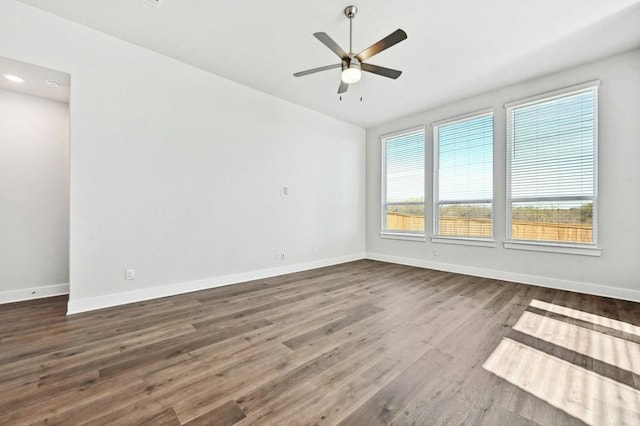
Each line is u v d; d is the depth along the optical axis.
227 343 2.08
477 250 4.29
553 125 3.60
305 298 3.17
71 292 2.67
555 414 1.35
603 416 1.33
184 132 3.36
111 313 2.68
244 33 2.79
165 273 3.23
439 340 2.13
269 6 2.42
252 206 4.02
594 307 2.84
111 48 2.86
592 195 3.31
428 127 4.88
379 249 5.70
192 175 3.43
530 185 3.79
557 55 3.16
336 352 1.95
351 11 2.44
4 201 3.03
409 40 2.88
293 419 1.31
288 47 3.04
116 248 2.91
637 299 3.02
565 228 3.52
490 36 2.81
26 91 3.06
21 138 3.12
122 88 2.93
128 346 2.03
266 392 1.51
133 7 2.44
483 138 4.24
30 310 2.76
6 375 1.66
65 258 3.37
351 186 5.61
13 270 3.07
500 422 1.30
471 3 2.36
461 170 4.49
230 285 3.72
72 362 1.81
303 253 4.72
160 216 3.19
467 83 3.85
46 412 1.35
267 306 2.90
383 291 3.45
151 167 3.12
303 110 4.70
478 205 4.31
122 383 1.59
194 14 2.52
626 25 2.64
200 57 3.24
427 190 4.90
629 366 1.77
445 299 3.13
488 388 1.55
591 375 1.67
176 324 2.43
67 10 2.49
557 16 2.52
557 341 2.11
